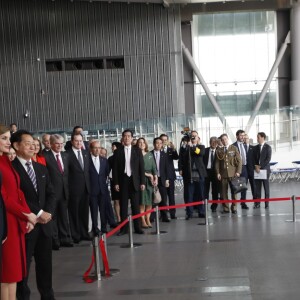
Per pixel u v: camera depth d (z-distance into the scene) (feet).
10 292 12.31
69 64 75.61
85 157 26.55
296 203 38.88
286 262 19.89
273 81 81.61
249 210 35.73
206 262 20.58
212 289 16.60
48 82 75.25
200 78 78.79
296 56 78.07
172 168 34.12
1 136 12.00
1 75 75.10
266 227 28.32
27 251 14.03
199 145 33.30
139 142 30.78
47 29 74.64
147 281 18.06
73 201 26.14
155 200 30.53
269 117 65.72
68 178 26.18
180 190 55.98
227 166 34.58
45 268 14.67
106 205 30.32
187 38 80.94
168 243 25.17
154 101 75.36
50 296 14.83
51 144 24.75
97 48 74.90
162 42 75.10
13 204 12.24
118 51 75.10
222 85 82.38
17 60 74.84
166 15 74.95
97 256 18.86
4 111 75.51
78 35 74.74
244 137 37.65
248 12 81.10
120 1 68.80
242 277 17.94
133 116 75.31
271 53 81.61
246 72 82.28
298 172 62.18
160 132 65.26
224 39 82.23
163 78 75.20
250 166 36.88
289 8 78.69
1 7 74.28
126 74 75.46
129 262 21.34
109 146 63.93
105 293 16.80
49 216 14.12
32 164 14.40
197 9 77.77
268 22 81.35
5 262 12.10
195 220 32.58
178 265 20.30
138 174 28.19
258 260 20.47
